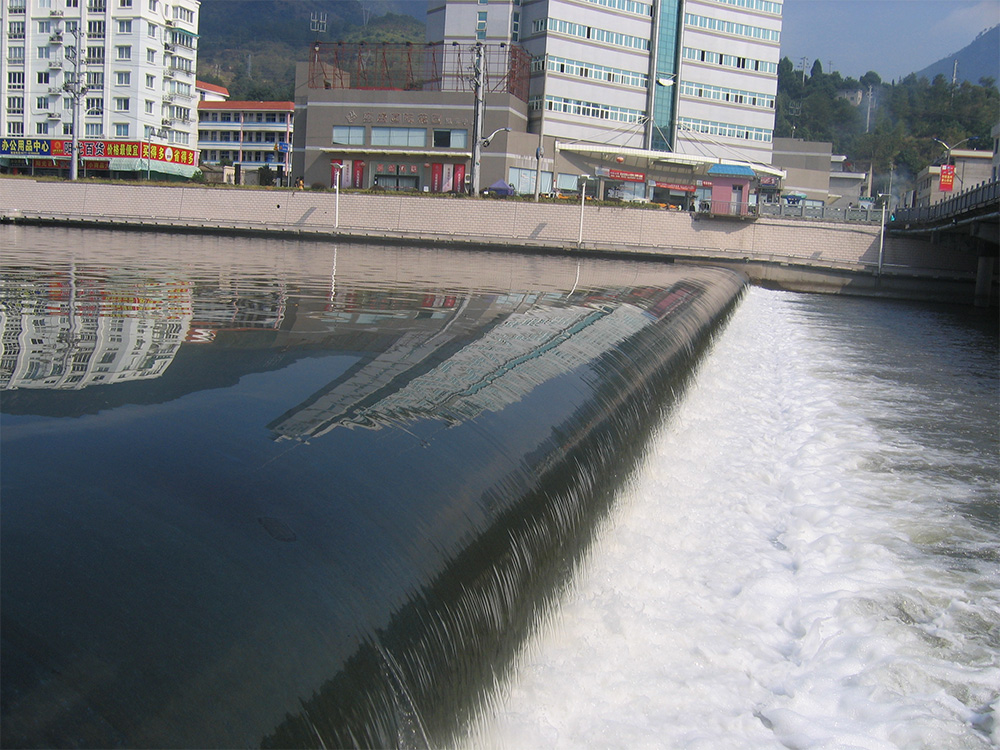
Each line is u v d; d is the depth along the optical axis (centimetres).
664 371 1101
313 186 6062
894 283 5200
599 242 5506
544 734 411
